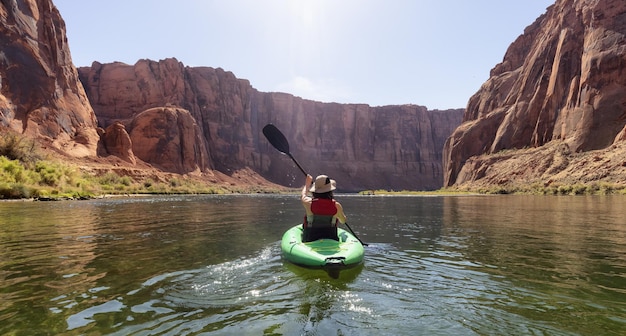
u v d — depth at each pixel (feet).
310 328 9.58
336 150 432.25
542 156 160.97
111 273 15.26
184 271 15.60
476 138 227.81
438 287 13.44
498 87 242.37
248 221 38.52
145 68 294.46
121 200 85.20
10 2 160.15
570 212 49.16
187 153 256.73
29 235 26.25
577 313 10.81
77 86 196.95
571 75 171.94
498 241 24.71
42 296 12.17
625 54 146.30
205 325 9.78
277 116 408.67
